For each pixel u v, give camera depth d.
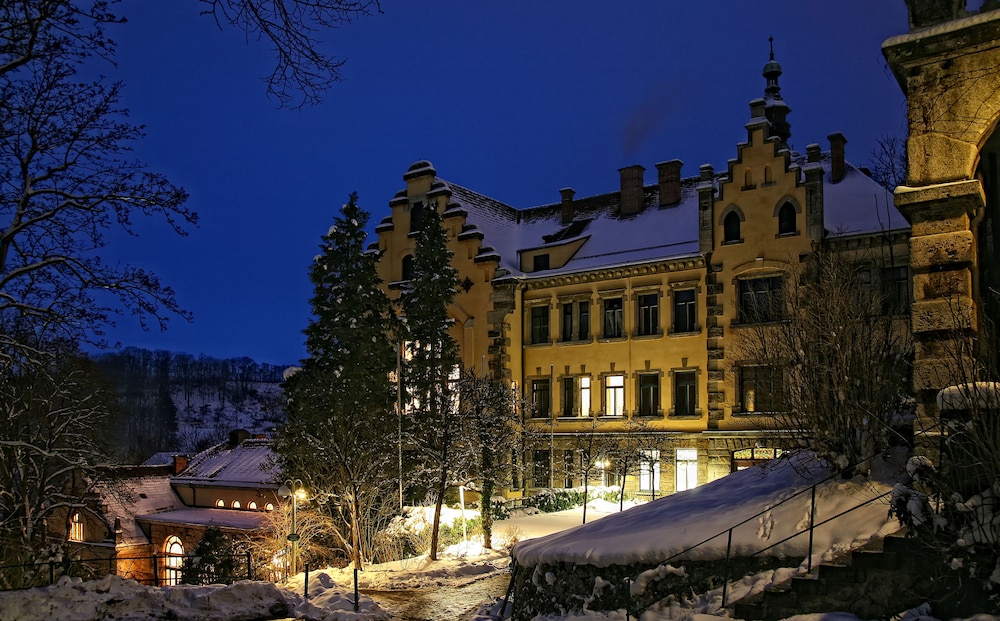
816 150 39.69
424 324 40.22
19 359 20.16
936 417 14.19
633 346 42.41
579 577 16.14
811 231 36.59
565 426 44.09
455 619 20.88
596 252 45.59
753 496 16.98
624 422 42.16
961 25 14.59
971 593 11.12
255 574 36.31
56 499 35.22
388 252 50.00
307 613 20.08
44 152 18.72
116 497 42.28
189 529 49.38
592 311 44.03
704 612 13.50
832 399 16.33
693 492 19.30
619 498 41.12
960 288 14.39
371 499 34.41
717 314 39.31
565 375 44.69
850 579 12.26
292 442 35.56
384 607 22.75
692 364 40.44
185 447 110.44
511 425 40.69
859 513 14.12
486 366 45.53
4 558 25.17
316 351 39.72
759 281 38.34
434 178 49.84
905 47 15.09
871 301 18.42
